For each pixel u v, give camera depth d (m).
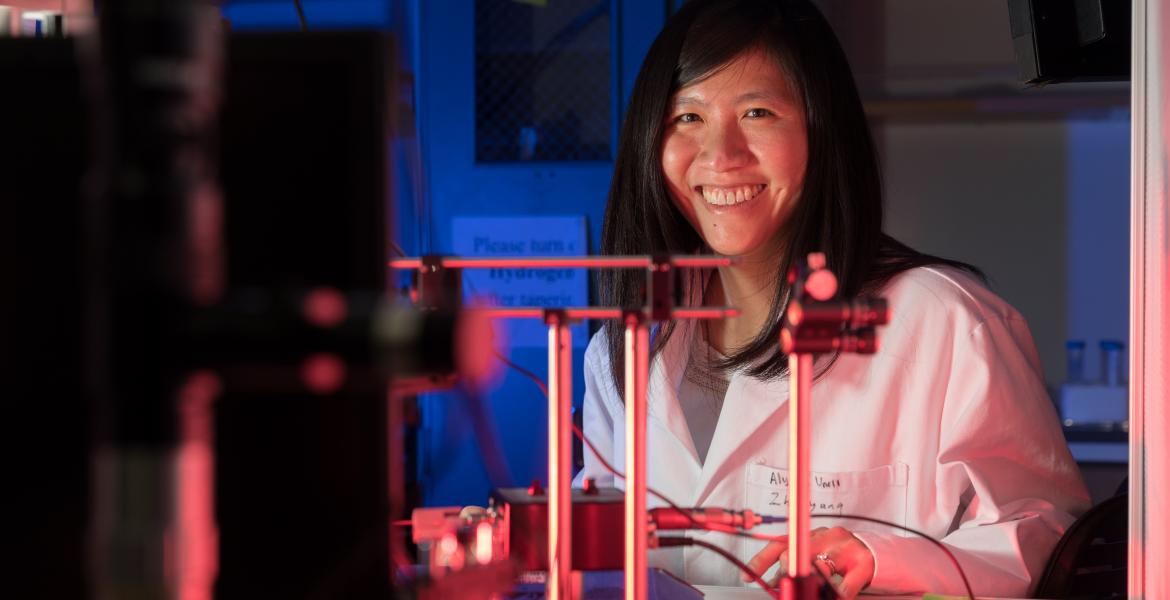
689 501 1.66
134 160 0.39
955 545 1.36
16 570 0.71
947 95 3.05
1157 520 0.99
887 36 3.05
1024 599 1.32
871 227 1.60
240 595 0.74
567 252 2.81
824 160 1.58
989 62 3.02
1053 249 3.27
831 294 0.75
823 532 1.26
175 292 0.40
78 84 0.70
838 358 1.60
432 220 2.83
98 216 0.40
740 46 1.56
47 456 0.71
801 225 1.58
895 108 3.07
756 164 1.58
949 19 3.03
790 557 0.77
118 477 0.40
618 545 0.99
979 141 3.26
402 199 2.47
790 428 0.77
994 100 3.03
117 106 0.39
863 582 1.22
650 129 1.65
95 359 0.40
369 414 0.75
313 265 0.73
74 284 0.70
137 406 0.40
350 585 0.74
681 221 1.74
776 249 1.69
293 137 0.74
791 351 0.76
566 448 0.89
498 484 0.98
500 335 0.86
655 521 0.87
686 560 1.61
